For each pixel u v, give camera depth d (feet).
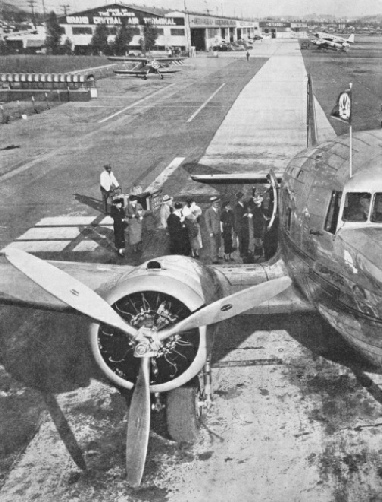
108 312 23.59
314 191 28.89
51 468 23.50
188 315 24.45
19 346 33.99
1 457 24.26
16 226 57.77
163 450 24.31
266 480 22.17
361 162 27.63
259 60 291.17
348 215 26.35
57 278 24.80
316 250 27.73
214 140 100.42
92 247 50.90
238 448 24.11
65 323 36.76
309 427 25.23
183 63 281.13
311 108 48.21
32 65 249.34
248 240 45.96
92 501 21.62
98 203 65.26
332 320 27.58
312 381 28.86
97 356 24.59
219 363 30.96
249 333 34.27
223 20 413.80
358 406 26.61
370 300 23.82
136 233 47.78
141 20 318.86
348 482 21.84
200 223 52.01
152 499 21.53
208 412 26.63
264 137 101.04
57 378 30.27
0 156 93.04
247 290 24.13
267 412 26.45
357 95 148.46
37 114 140.15
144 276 24.77
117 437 25.32
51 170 82.28
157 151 92.89
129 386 24.45
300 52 354.13
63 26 327.88
